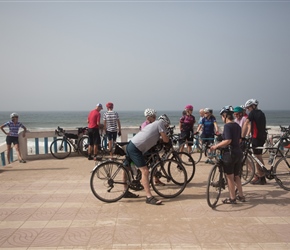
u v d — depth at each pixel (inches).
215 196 195.0
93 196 217.2
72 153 396.8
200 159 346.9
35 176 283.4
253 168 239.8
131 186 210.8
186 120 345.7
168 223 164.7
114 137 367.2
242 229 155.6
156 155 220.7
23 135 368.8
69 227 160.6
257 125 237.0
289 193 220.5
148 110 231.8
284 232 151.8
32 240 145.3
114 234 151.0
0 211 186.4
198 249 134.3
